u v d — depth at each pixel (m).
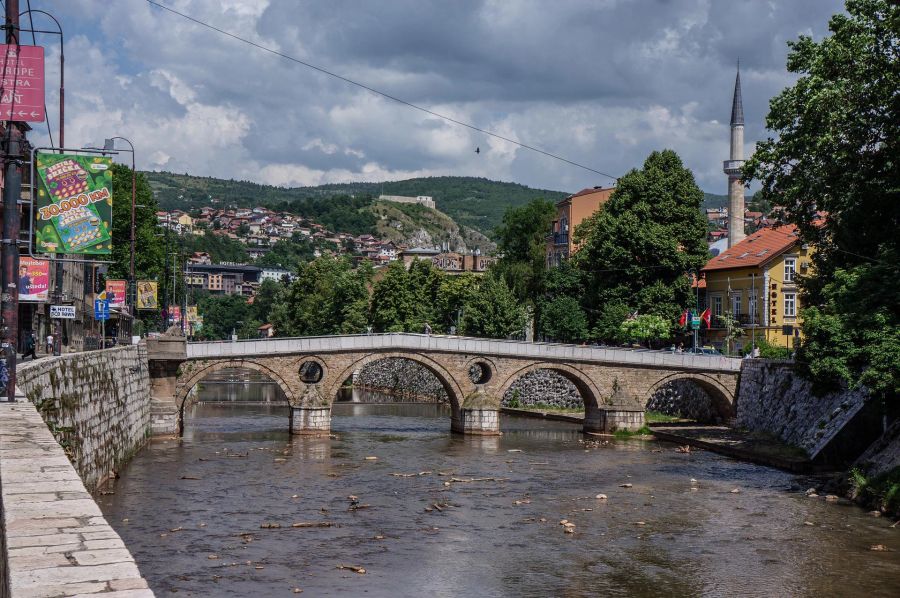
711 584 29.88
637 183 85.56
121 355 51.56
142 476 48.84
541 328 92.25
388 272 115.00
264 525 37.75
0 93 24.44
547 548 34.72
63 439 29.92
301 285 141.00
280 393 116.06
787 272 81.75
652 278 85.75
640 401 74.62
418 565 32.09
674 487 47.97
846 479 45.78
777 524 38.72
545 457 59.53
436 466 54.94
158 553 32.91
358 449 62.34
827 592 28.92
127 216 88.62
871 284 42.97
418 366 112.81
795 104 48.16
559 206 115.25
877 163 45.41
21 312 53.75
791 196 49.25
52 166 28.12
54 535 9.80
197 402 100.62
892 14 41.50
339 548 34.41
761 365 71.06
